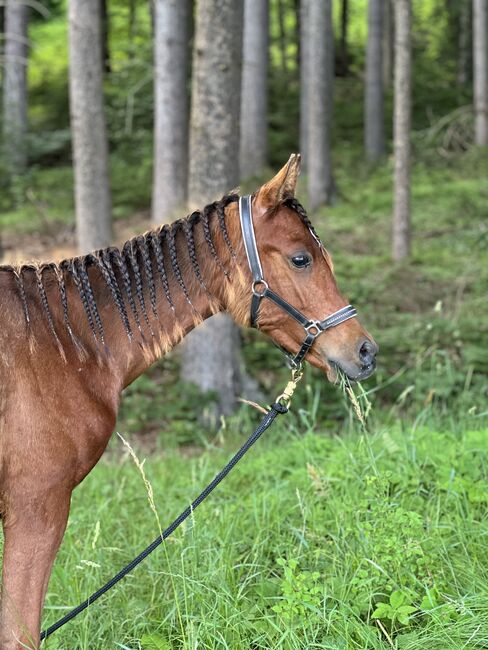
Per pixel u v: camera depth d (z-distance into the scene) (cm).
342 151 2136
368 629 303
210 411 738
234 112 709
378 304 978
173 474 571
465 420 573
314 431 678
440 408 671
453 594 331
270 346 848
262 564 386
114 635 331
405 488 419
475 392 671
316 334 296
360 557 350
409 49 1156
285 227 293
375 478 371
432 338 803
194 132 714
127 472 580
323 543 388
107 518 461
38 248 1421
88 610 333
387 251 1262
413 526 352
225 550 374
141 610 348
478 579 329
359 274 1116
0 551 341
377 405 696
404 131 1166
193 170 719
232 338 755
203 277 300
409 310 962
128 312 293
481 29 1994
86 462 277
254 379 794
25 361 266
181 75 1309
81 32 1047
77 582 369
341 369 297
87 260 296
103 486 540
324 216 1544
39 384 266
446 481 416
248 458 574
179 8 1287
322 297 296
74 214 1653
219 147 707
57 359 273
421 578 345
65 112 2398
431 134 1780
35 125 2323
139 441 709
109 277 292
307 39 1847
